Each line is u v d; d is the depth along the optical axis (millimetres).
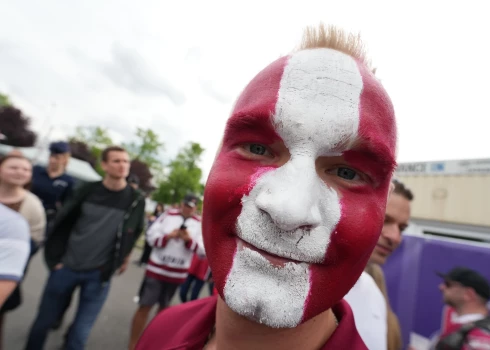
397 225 2119
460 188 5188
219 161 923
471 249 1929
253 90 932
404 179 5930
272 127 835
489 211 4766
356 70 898
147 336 1522
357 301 1725
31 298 4336
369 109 854
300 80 856
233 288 793
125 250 2834
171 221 3586
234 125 898
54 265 2695
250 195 822
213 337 1271
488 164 4926
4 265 1663
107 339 3596
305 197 753
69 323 3783
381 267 2225
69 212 2703
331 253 803
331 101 830
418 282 2105
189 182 26359
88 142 31094
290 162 816
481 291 1844
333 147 815
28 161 2625
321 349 949
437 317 1988
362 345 1010
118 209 2785
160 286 3432
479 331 1802
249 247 810
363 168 845
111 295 5160
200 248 3582
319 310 815
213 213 875
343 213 808
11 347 3047
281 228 769
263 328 887
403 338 2098
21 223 1778
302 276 789
